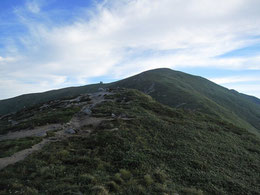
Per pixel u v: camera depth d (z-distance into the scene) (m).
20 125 22.34
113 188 8.55
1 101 157.25
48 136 16.58
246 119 82.88
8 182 8.32
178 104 69.94
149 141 16.28
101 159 12.09
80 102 36.75
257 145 21.17
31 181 8.58
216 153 15.95
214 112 56.31
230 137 22.11
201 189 10.04
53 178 9.04
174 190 9.09
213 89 128.50
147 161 12.33
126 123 19.86
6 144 14.17
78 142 15.09
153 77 130.50
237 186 10.93
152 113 27.08
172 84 102.50
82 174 9.68
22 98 157.38
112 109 26.78
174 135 18.47
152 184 9.48
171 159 13.27
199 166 12.72
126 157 12.41
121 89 49.53
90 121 22.00
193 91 99.44
